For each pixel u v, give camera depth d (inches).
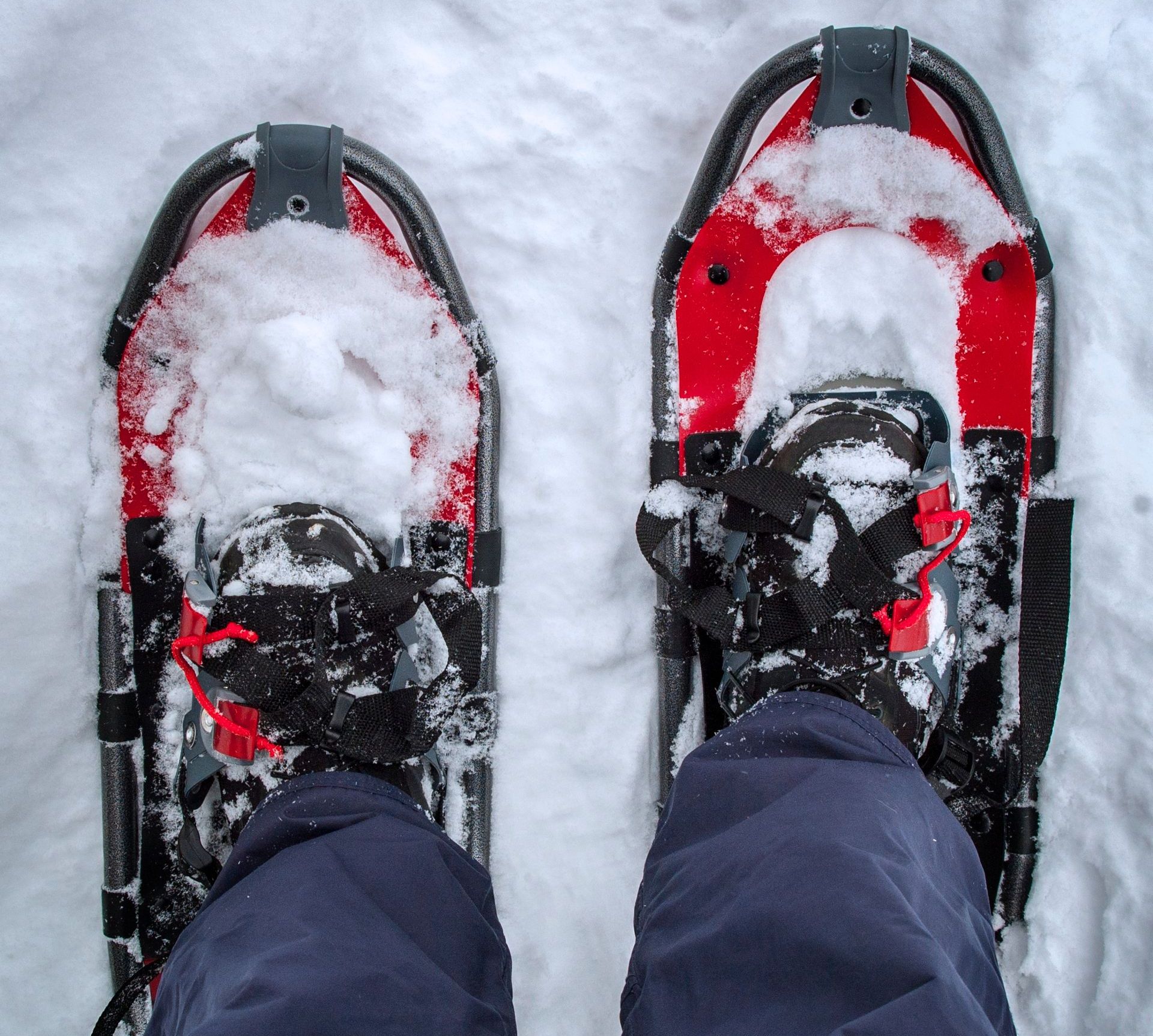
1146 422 42.8
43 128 39.9
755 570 40.4
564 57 42.9
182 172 40.6
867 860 26.5
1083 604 43.4
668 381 42.3
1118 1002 42.5
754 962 26.5
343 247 40.3
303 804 33.3
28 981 43.0
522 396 43.7
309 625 38.4
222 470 41.2
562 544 44.1
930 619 39.4
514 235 43.4
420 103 42.5
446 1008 28.1
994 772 43.6
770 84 39.4
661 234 43.7
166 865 42.7
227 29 40.5
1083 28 42.1
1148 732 42.6
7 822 42.2
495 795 44.6
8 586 40.2
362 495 41.8
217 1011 24.9
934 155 40.5
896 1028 22.9
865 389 42.3
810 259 41.8
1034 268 41.4
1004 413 42.6
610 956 44.8
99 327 40.9
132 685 41.9
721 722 43.0
